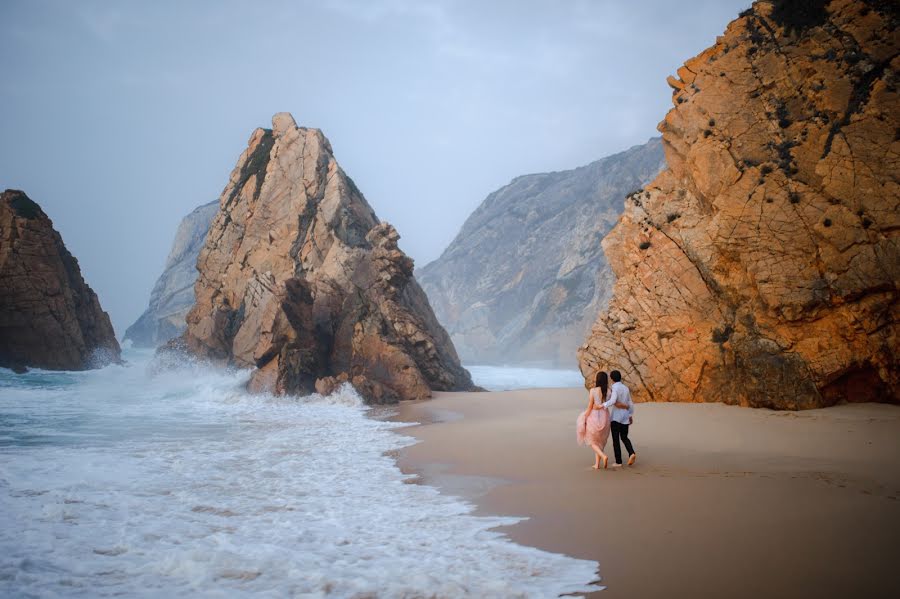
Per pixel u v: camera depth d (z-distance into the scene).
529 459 12.32
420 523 8.23
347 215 36.97
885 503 7.80
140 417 20.20
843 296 15.32
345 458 13.35
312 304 30.06
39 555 6.80
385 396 25.20
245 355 31.08
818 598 5.20
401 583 6.01
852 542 6.46
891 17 17.95
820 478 9.23
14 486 10.12
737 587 5.52
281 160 39.03
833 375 15.05
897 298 14.95
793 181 17.20
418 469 12.08
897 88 16.80
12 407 22.14
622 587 5.68
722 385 16.70
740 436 12.86
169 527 8.02
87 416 20.14
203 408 22.94
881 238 15.35
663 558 6.35
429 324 37.62
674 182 21.20
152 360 34.09
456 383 34.62
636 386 18.34
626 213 21.52
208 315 36.84
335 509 9.05
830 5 19.06
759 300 16.75
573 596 5.55
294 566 6.50
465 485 10.48
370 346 28.06
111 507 8.98
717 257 17.94
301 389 25.61
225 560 6.66
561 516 8.12
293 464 12.67
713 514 7.70
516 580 6.02
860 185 16.12
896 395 14.82
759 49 19.86
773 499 8.17
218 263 39.62
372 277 32.25
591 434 10.93
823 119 17.70
